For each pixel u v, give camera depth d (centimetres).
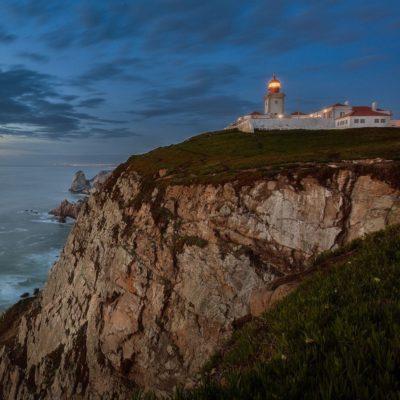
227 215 3052
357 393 367
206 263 2916
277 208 2850
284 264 2677
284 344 545
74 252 4662
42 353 3891
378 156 2988
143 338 2983
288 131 7581
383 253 886
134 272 3341
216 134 8212
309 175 2825
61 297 4272
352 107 8275
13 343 4466
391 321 521
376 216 2439
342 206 2622
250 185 3061
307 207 2739
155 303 3050
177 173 4175
